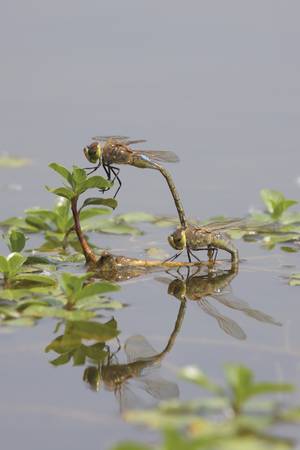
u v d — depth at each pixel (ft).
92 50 79.61
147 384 23.62
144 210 44.80
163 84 71.51
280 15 91.71
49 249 38.60
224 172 51.34
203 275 34.24
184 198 46.75
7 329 27.55
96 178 33.50
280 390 20.54
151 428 20.72
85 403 22.43
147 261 35.47
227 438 19.08
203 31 86.53
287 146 56.59
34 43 80.89
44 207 45.16
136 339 26.99
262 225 40.55
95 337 27.14
